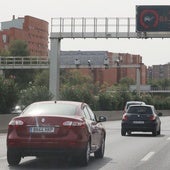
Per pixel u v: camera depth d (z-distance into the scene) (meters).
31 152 13.79
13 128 13.95
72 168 13.94
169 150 20.17
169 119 68.44
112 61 82.62
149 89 154.88
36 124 13.78
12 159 14.30
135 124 30.09
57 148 13.63
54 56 51.72
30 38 180.88
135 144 23.42
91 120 15.43
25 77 110.88
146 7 50.62
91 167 14.23
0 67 74.19
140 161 15.98
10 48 124.81
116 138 27.92
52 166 14.34
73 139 13.67
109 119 60.97
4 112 36.69
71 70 158.00
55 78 52.03
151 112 30.31
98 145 16.14
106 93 72.06
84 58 80.38
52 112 14.29
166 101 108.19
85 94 63.03
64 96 60.59
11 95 37.00
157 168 14.14
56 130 13.73
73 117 13.98
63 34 51.12
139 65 86.19
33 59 80.38
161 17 50.50
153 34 50.62
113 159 16.55
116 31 50.44
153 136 29.94
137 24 50.28
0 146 21.31
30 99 49.09
